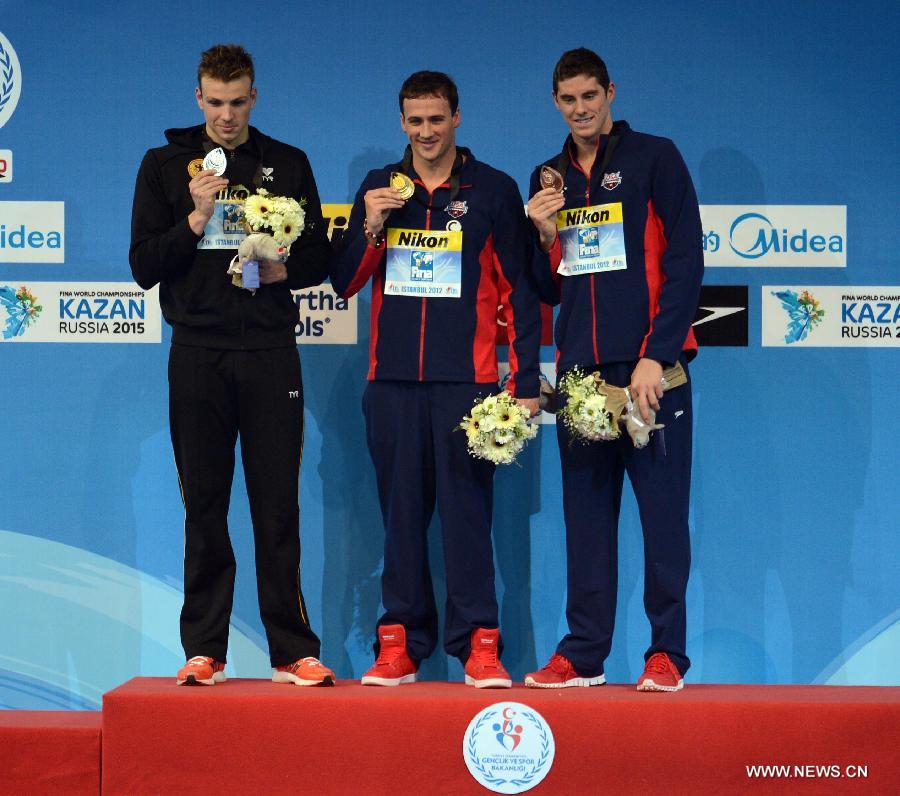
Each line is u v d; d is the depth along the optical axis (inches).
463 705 369.4
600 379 393.4
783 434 458.9
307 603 462.3
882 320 458.6
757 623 458.0
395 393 411.2
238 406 406.3
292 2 459.8
